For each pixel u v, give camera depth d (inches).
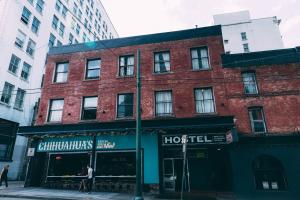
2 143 951.6
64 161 675.4
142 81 690.8
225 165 583.5
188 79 663.8
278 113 584.1
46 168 670.5
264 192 528.1
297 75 608.4
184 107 638.5
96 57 759.1
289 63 623.5
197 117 570.9
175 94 658.2
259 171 562.3
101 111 688.4
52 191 575.5
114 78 716.7
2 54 983.0
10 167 969.5
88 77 748.0
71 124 637.9
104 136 648.4
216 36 693.3
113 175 625.9
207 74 658.8
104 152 651.5
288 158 539.5
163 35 727.7
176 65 687.7
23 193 523.5
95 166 642.8
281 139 553.3
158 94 677.9
